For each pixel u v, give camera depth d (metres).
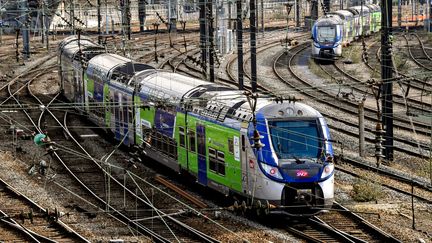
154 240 38.47
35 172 52.84
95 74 67.12
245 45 118.81
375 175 50.09
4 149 59.81
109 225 41.34
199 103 47.19
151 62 99.44
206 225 40.88
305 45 118.69
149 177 52.03
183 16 149.62
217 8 106.19
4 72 98.50
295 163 40.91
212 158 45.50
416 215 42.47
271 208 40.91
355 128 65.56
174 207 44.56
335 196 46.28
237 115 43.31
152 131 53.50
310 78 89.44
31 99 80.69
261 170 40.91
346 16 114.62
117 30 135.88
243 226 40.62
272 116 41.78
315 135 41.91
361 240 37.66
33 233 39.16
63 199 46.88
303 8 154.12
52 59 111.00
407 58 99.94
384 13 55.81
